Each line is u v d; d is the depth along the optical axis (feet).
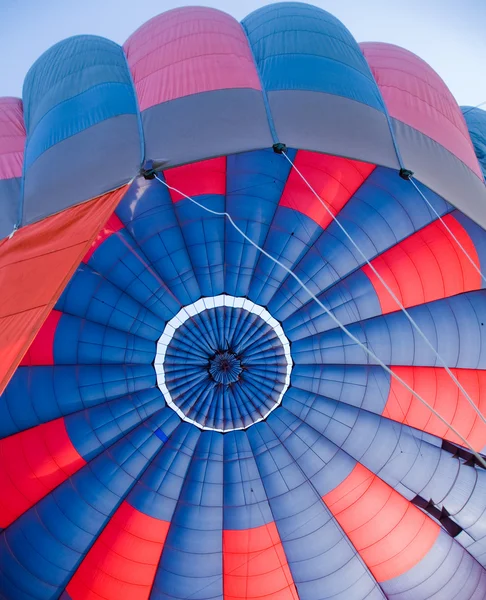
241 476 23.38
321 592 22.98
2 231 20.57
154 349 23.29
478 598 23.47
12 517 22.57
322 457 23.50
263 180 23.49
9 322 15.10
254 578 22.98
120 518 22.72
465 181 20.89
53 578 22.18
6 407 22.15
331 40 22.03
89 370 22.93
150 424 23.25
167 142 18.07
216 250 23.35
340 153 18.51
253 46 22.30
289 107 19.07
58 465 22.49
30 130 21.71
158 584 22.77
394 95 22.18
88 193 18.04
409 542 23.45
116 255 22.80
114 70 21.71
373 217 23.52
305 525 23.21
